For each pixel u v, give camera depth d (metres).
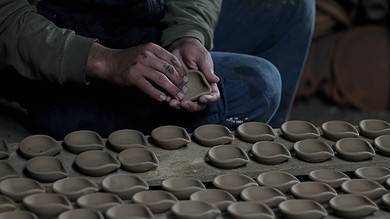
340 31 4.60
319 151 1.96
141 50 2.06
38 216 1.64
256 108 2.40
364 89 4.57
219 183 1.80
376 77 4.57
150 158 1.90
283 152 1.95
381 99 4.58
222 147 1.96
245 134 2.03
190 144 2.01
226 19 2.79
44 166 1.85
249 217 1.62
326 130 2.07
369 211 1.69
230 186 1.80
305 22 2.74
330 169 1.92
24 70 2.15
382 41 4.59
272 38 2.78
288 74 2.79
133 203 1.68
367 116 4.47
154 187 1.86
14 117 2.80
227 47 2.81
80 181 1.77
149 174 1.85
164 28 2.33
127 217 1.61
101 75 2.08
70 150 1.94
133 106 2.34
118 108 2.35
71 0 2.28
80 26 2.28
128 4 2.25
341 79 4.55
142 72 2.03
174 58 2.07
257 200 1.73
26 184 1.75
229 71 2.38
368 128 2.12
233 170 1.88
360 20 4.64
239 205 1.68
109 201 1.69
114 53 2.09
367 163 1.94
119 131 2.02
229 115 2.38
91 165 1.85
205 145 2.00
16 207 1.68
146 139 2.03
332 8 4.51
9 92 2.55
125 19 2.29
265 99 2.39
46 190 1.77
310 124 2.11
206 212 1.62
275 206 1.73
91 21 2.28
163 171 1.87
